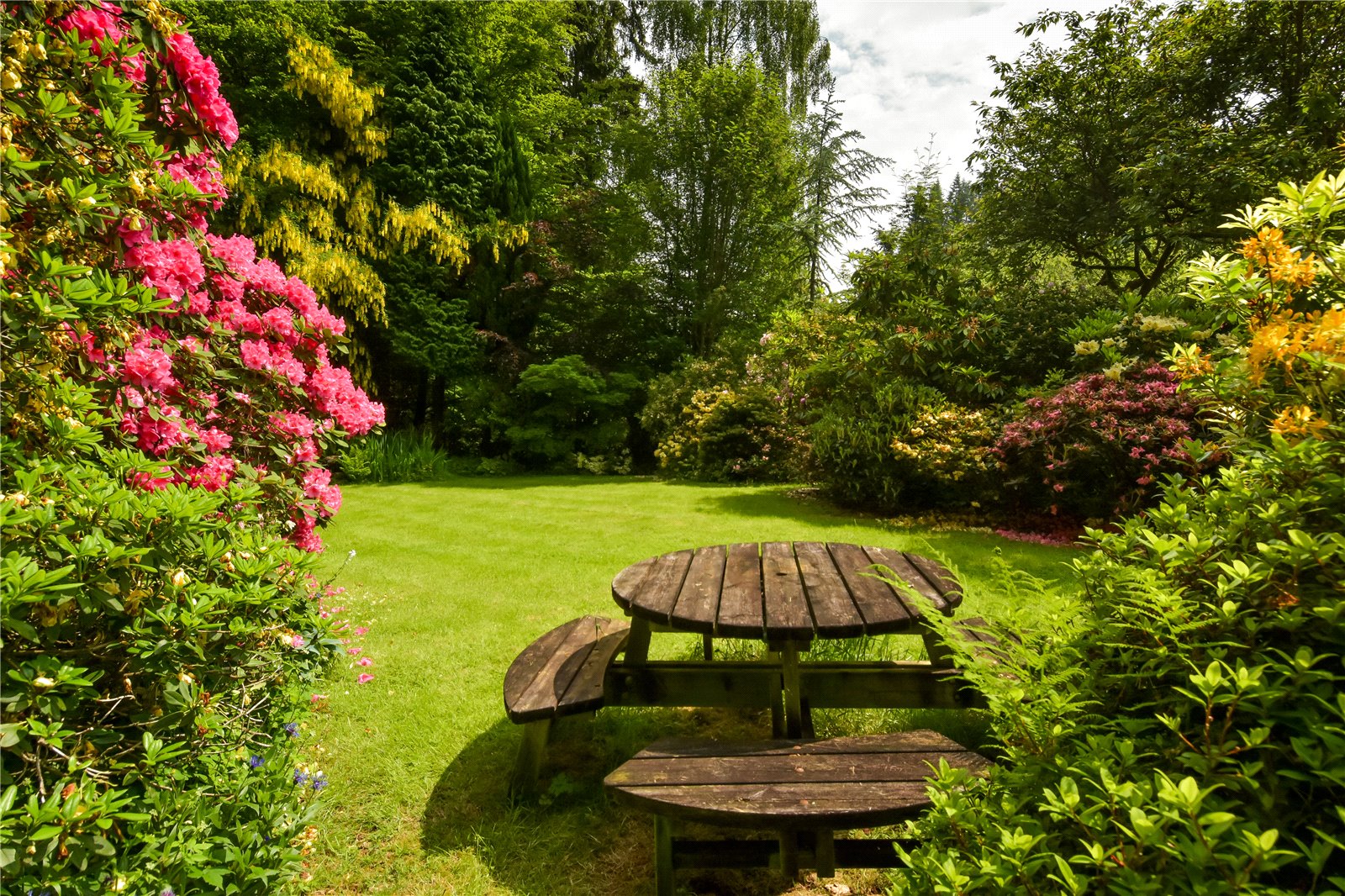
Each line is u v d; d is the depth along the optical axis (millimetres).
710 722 2686
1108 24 10406
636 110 17828
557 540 5719
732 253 16609
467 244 12984
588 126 19250
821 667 2291
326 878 1784
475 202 13750
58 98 1530
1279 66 9289
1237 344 1659
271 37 11359
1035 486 6164
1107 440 5301
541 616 3781
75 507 1264
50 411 1480
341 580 4488
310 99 11719
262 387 2688
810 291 18703
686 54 19891
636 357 15914
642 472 13297
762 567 2457
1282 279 1457
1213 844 685
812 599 2080
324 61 10930
